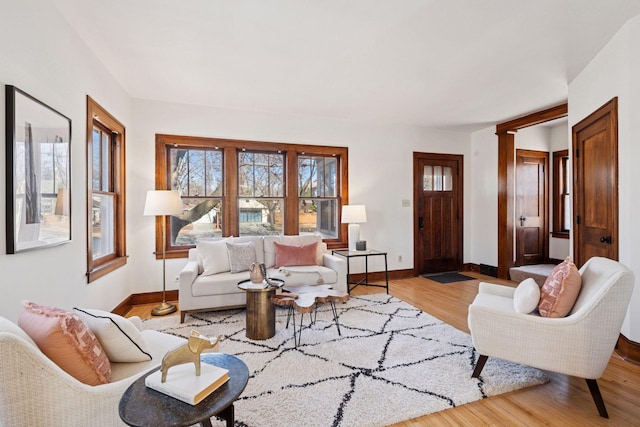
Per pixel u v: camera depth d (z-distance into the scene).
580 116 3.15
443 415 1.76
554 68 3.05
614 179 2.56
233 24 2.30
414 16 2.21
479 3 2.07
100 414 1.16
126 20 2.25
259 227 4.48
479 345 2.06
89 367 1.21
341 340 2.72
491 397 1.93
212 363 1.31
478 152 5.53
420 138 5.31
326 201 4.86
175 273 3.99
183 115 4.02
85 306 2.55
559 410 1.80
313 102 4.02
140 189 3.85
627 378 2.12
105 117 2.99
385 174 5.09
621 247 2.51
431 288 4.54
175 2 2.05
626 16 2.26
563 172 5.36
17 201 1.65
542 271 4.64
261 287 2.72
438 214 5.51
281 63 2.94
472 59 2.87
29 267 1.79
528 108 4.27
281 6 2.09
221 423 1.65
